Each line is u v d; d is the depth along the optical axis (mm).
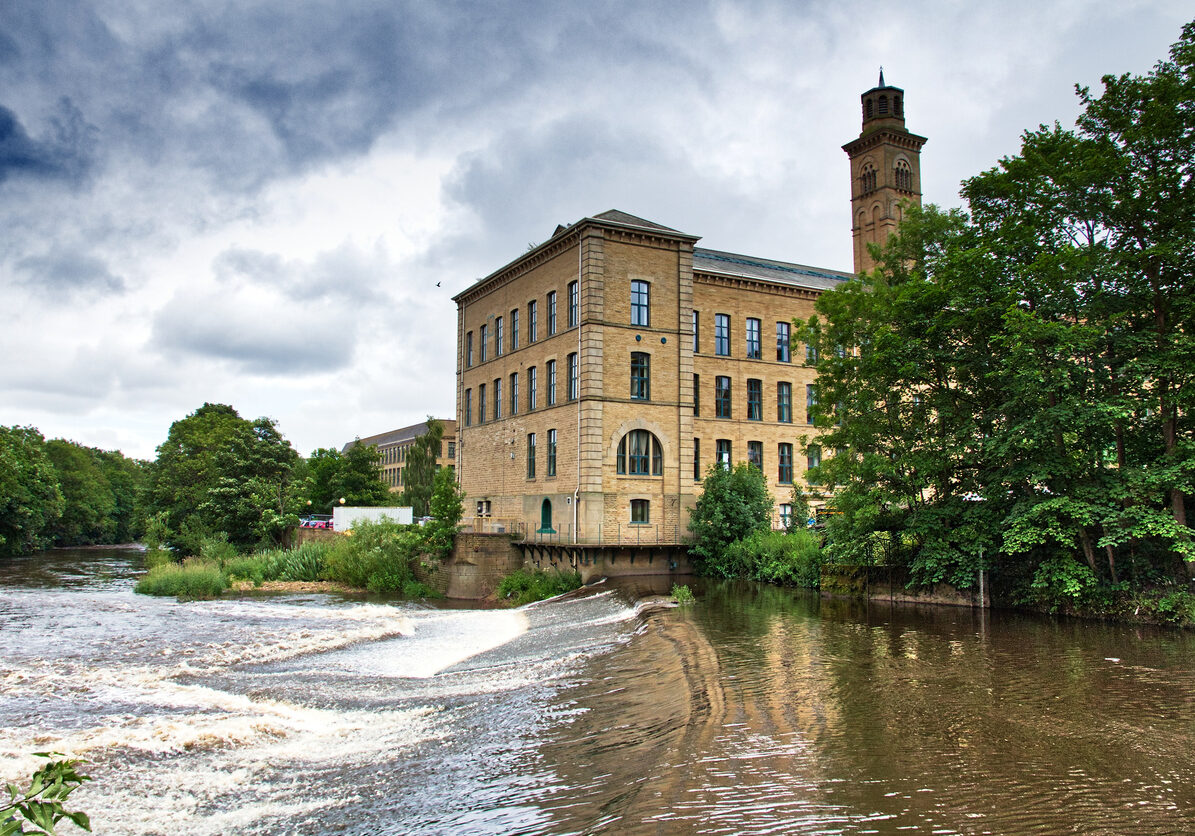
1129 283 21891
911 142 73312
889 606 26734
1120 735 11906
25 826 10172
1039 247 23641
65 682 19422
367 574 44812
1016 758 10844
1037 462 22812
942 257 27781
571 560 39031
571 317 42219
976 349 25719
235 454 66438
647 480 41031
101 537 111750
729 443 49062
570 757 12055
